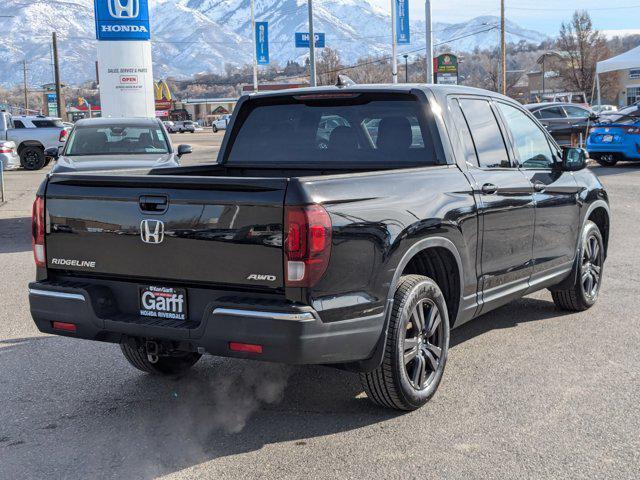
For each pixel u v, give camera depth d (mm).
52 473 3877
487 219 5137
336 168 5438
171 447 4172
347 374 5395
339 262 3922
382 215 4199
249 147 5816
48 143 28172
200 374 5453
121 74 25344
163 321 4188
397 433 4301
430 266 4918
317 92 5414
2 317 7066
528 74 116250
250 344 3867
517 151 5836
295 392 5035
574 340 6031
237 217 3916
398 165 5199
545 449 4055
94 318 4320
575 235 6508
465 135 5266
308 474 3811
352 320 4016
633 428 4309
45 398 4961
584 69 80688
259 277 3889
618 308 7000
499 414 4543
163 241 4133
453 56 52094
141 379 5332
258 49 42438
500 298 5469
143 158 11273
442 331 4770
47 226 4539
